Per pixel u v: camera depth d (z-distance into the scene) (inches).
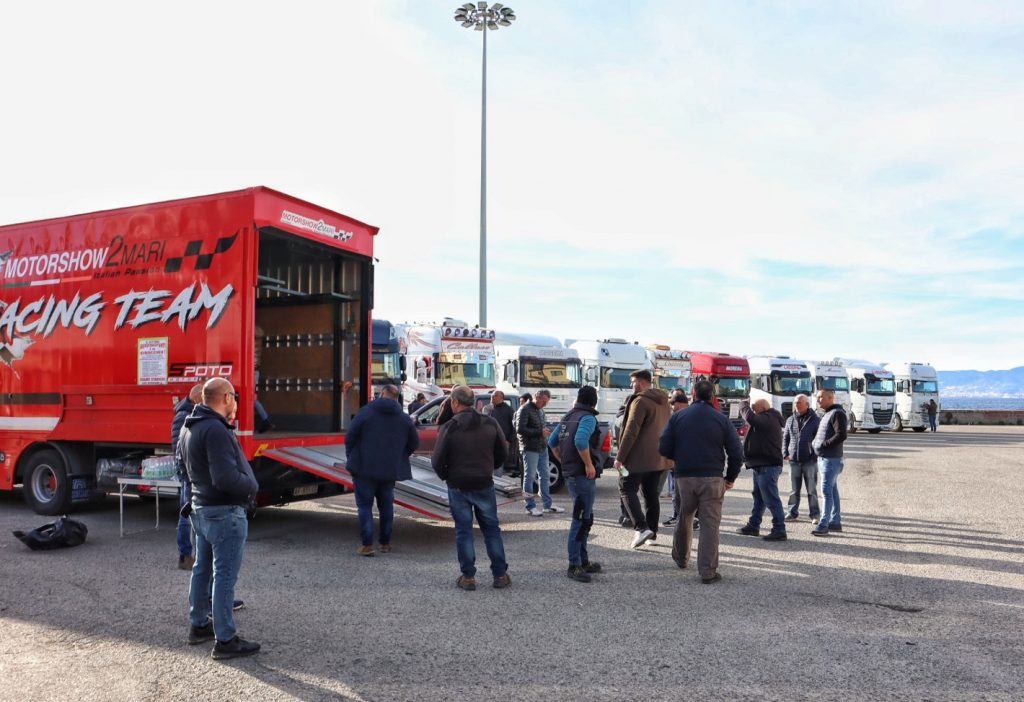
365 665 186.7
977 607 240.2
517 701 165.3
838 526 369.7
